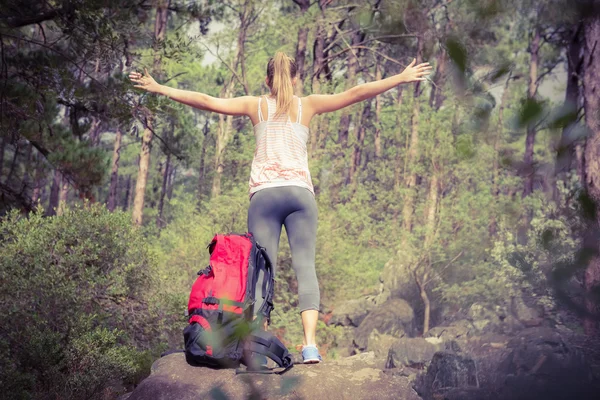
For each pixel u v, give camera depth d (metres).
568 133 0.92
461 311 13.71
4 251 7.55
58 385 5.99
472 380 8.13
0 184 11.46
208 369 3.10
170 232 16.62
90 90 10.08
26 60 10.20
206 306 3.00
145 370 7.43
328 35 28.36
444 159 14.98
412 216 19.09
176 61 10.13
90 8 9.18
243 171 22.70
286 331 14.66
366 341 16.56
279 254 15.55
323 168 20.62
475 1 0.92
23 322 6.84
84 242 8.12
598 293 0.87
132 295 8.67
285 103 3.32
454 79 0.96
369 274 18.45
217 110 3.33
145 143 24.91
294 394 2.83
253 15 25.72
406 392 3.09
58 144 9.92
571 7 0.89
